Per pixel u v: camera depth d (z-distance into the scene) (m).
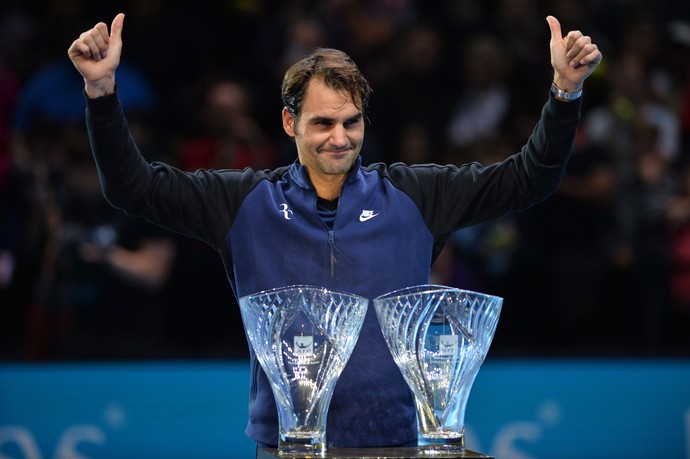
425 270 9.50
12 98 23.19
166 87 25.36
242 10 26.59
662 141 23.94
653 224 22.73
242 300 8.18
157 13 25.92
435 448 8.05
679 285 22.50
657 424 20.05
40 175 21.34
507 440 19.50
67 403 18.72
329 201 9.62
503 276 22.22
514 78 25.62
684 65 25.20
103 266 20.20
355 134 9.01
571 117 9.12
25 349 20.41
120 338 20.20
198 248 21.23
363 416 8.99
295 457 7.83
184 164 22.62
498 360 19.86
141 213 9.38
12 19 26.27
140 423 18.84
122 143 8.98
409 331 8.08
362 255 9.25
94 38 8.66
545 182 9.40
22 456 18.48
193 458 18.88
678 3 27.45
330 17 26.06
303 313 8.01
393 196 9.54
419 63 25.80
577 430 19.78
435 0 28.44
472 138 24.98
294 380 8.03
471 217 9.73
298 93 9.02
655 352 20.88
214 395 19.09
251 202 9.49
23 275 21.59
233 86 22.78
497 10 27.83
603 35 26.72
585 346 22.25
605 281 22.55
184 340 21.20
